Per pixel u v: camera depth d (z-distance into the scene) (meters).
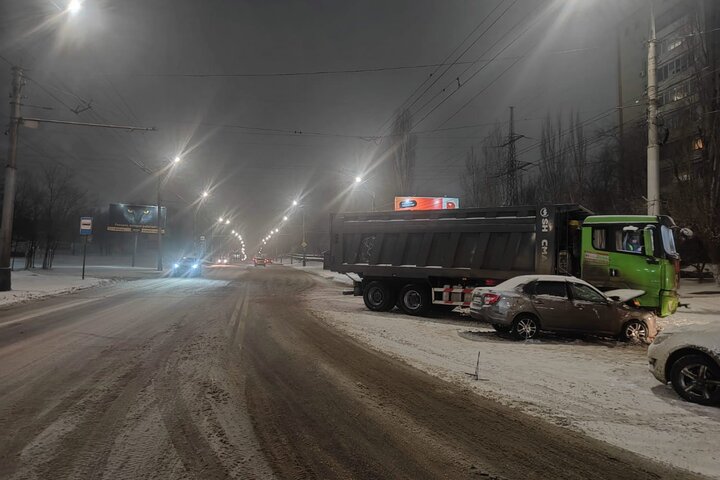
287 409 5.67
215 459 4.26
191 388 6.38
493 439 4.92
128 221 54.03
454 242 14.88
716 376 6.17
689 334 6.48
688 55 25.20
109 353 8.43
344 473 4.07
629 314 10.84
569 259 13.40
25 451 4.34
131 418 5.22
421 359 8.66
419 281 15.65
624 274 12.38
